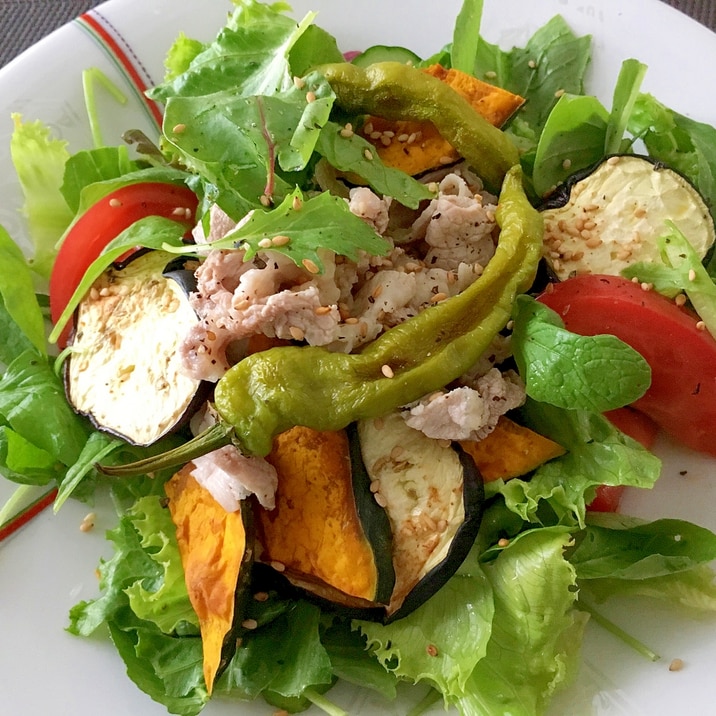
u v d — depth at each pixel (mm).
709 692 205
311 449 220
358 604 222
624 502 241
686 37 292
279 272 219
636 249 251
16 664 217
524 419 236
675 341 234
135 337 247
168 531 234
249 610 228
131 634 227
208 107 229
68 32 298
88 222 266
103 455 236
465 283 240
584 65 301
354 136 244
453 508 221
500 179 255
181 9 310
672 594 219
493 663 215
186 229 263
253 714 219
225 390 204
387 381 206
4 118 283
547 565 214
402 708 219
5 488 241
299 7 314
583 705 211
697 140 275
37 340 258
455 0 313
